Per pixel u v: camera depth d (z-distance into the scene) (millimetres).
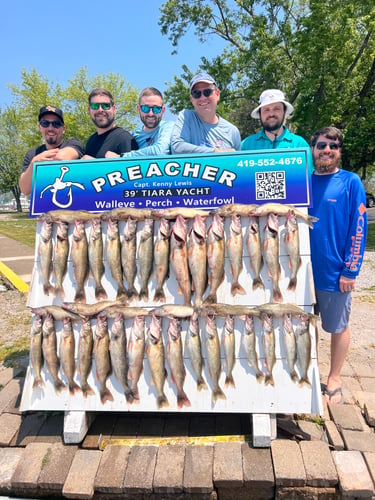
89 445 2738
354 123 15555
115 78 32625
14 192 49281
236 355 2771
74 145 3648
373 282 7820
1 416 3094
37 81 32188
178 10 20797
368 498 2297
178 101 21000
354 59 14891
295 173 2852
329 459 2459
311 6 13641
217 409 2740
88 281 2926
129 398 2809
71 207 3010
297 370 2730
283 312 2723
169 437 2771
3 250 12945
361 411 3215
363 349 4504
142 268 2848
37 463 2551
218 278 2785
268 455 2533
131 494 2422
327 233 3215
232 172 2889
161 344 2791
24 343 4875
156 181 2941
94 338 2863
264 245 2783
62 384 2871
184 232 2801
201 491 2348
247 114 29672
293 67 16812
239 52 20422
